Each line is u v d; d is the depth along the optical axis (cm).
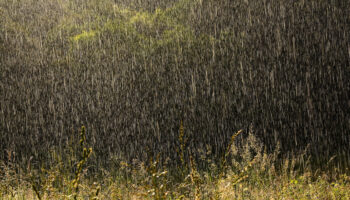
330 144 1577
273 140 1756
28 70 3309
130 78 3366
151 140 2078
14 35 3869
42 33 4294
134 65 3628
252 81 3006
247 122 2300
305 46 3375
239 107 2527
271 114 2325
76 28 4516
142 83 3266
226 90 2966
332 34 3322
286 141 1723
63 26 4531
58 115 2533
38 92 2933
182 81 3256
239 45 3962
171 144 1944
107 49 4072
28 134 2075
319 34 3438
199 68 3475
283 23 4022
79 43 4169
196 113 2541
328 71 2747
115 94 3017
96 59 3831
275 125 2094
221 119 2369
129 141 2077
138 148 1903
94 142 2052
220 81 3162
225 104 2614
